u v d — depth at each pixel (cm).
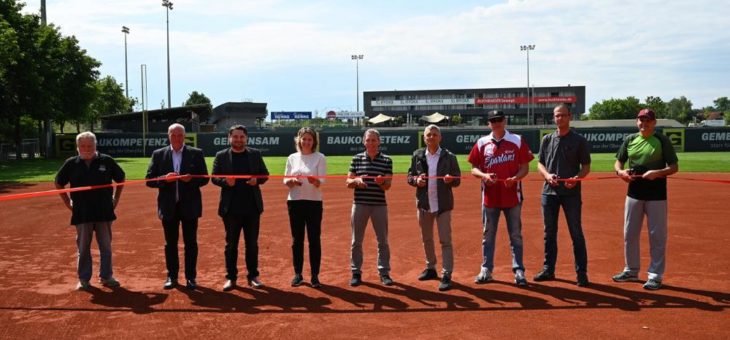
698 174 2236
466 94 8825
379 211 691
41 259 838
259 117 7469
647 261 784
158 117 5575
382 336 507
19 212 1323
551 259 694
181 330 528
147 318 563
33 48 3522
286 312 579
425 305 598
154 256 860
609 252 855
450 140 4059
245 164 683
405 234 1034
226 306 602
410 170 715
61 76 3766
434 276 715
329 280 712
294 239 687
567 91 8631
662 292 632
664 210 649
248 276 686
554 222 693
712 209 1288
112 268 764
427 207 683
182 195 672
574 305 589
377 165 693
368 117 9025
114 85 7362
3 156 3678
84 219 661
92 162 676
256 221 682
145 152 4047
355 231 691
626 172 664
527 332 511
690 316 548
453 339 497
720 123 8700
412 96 8944
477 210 1337
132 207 1416
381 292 652
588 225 1099
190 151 687
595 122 7050
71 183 669
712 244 898
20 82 3422
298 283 682
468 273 742
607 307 580
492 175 673
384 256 698
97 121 6731
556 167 688
